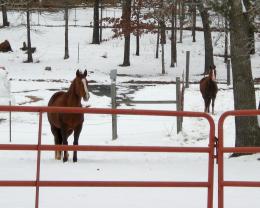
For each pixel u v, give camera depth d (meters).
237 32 12.91
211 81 20.62
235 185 6.68
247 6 13.33
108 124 20.08
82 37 53.38
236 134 13.03
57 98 13.65
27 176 10.20
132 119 20.67
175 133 17.20
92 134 17.77
